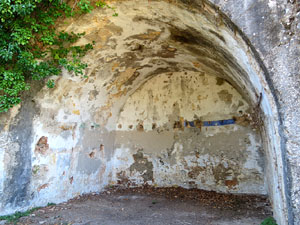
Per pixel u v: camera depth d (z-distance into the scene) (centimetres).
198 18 276
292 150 199
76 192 485
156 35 395
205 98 555
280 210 266
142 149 602
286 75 204
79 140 496
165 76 601
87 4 300
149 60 506
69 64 382
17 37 293
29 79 366
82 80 454
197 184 546
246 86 343
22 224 323
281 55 206
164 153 585
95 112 537
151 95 612
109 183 592
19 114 365
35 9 307
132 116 619
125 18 352
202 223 344
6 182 348
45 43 340
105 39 396
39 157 406
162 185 578
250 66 247
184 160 564
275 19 208
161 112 600
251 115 502
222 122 530
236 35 230
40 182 406
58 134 444
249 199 457
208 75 555
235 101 522
